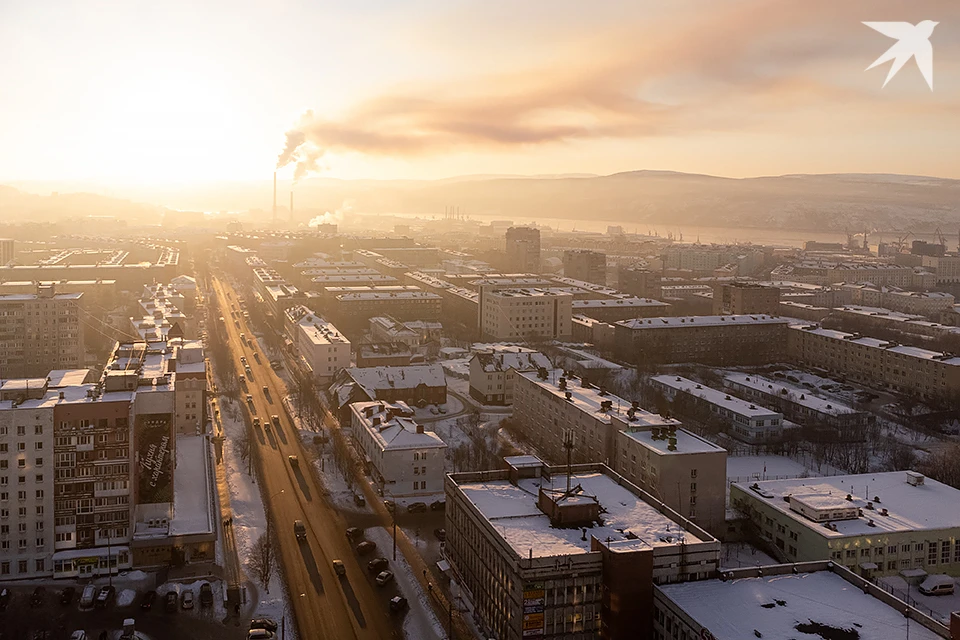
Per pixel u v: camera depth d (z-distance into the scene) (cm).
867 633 14162
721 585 15975
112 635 16750
